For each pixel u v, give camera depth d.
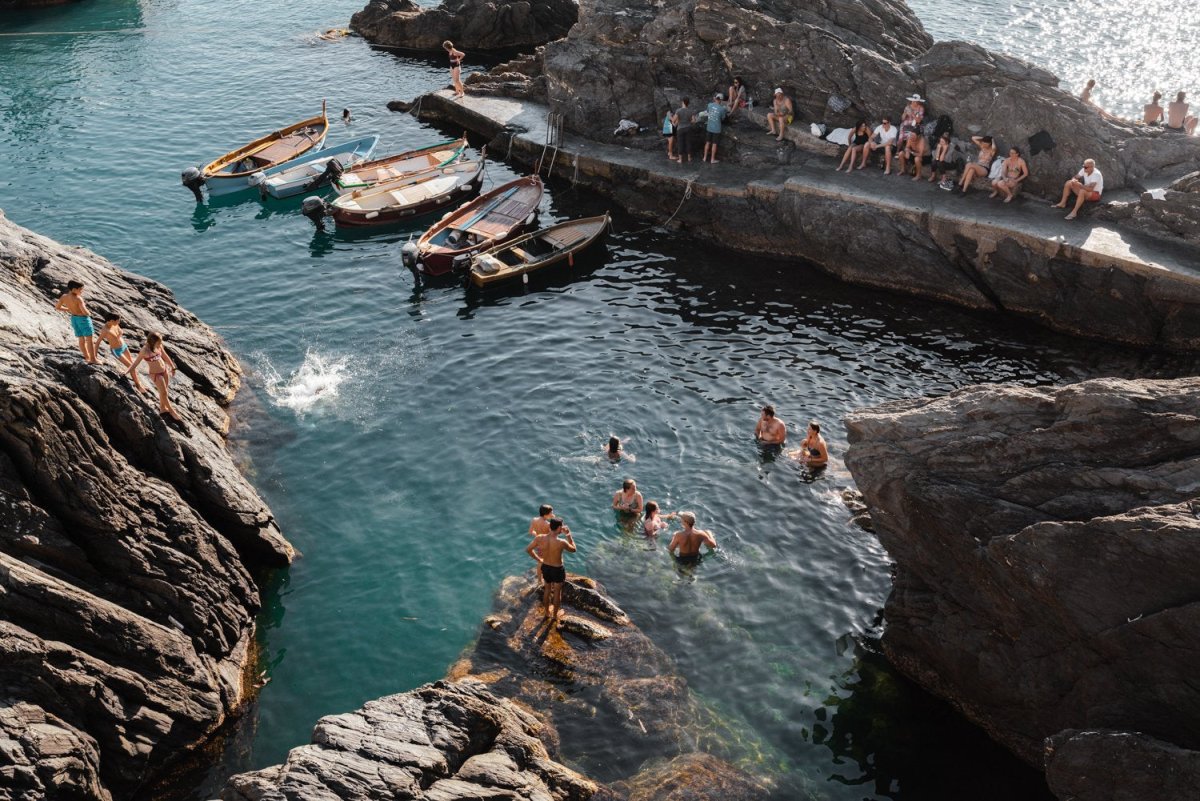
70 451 17.34
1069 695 15.73
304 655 19.34
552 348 29.42
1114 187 31.19
